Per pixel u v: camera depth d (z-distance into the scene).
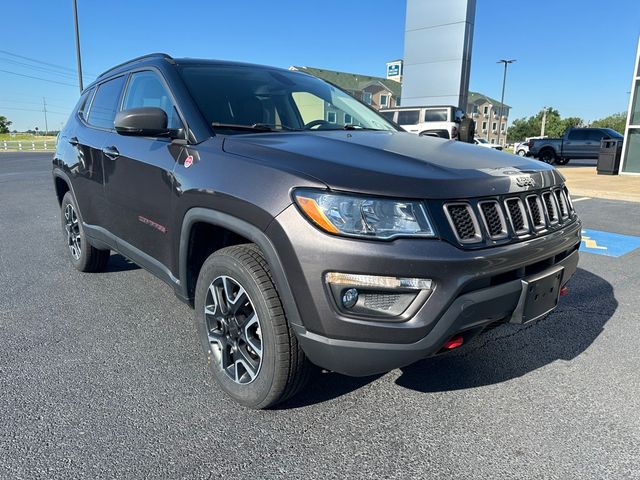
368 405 2.49
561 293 2.63
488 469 2.03
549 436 2.25
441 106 15.23
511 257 2.11
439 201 1.98
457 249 1.96
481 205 2.09
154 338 3.22
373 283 1.90
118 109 3.61
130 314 3.62
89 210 3.93
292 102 3.32
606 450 2.15
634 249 5.71
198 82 3.04
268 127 2.90
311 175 2.02
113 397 2.52
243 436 2.22
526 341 3.24
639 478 1.98
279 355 2.17
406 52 17.14
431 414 2.42
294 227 1.98
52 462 2.03
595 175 14.70
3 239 6.10
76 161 4.03
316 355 2.06
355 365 2.01
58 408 2.41
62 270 4.70
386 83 53.44
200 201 2.40
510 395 2.59
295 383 2.26
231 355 2.50
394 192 1.94
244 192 2.17
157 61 3.26
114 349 3.06
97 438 2.19
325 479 1.97
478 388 2.66
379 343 1.95
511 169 2.36
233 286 2.42
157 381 2.68
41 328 3.36
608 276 4.65
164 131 2.70
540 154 23.70
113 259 5.08
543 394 2.60
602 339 3.27
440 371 2.84
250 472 2.00
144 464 2.03
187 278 2.71
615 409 2.47
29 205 8.98
